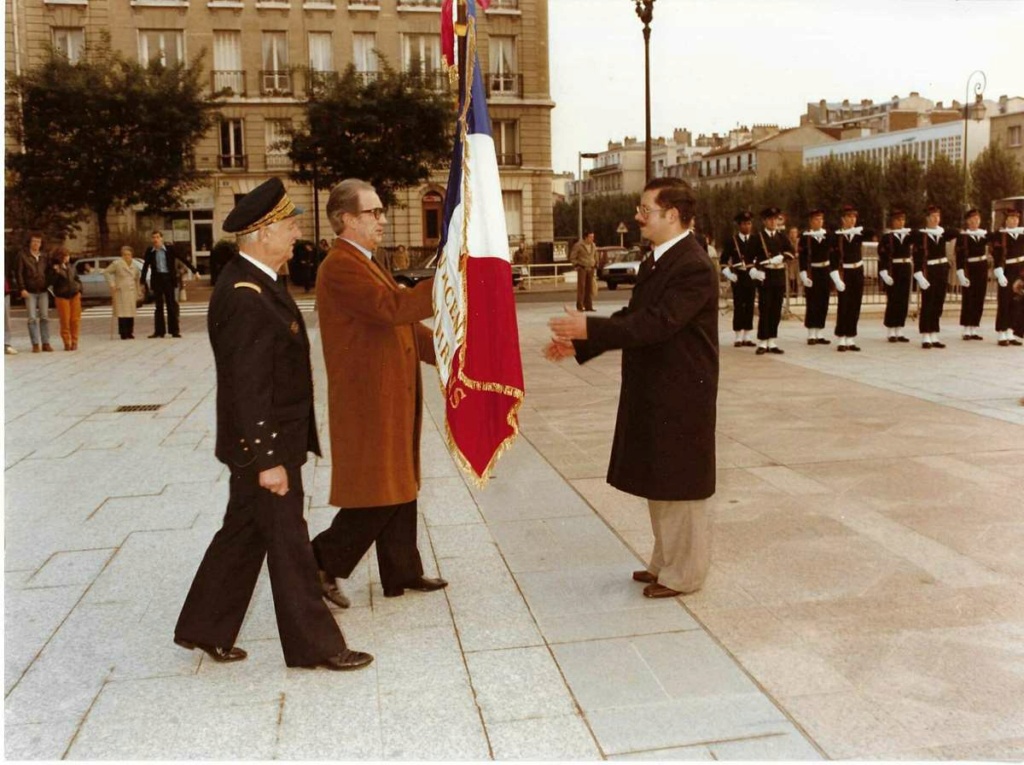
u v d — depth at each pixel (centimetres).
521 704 342
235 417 353
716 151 9638
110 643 398
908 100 9556
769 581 455
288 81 3903
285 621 367
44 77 3077
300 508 373
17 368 1282
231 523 374
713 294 421
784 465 671
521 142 4125
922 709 334
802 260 1377
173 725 331
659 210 423
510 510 583
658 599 438
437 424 859
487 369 415
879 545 502
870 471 651
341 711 339
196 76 3288
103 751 313
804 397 945
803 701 340
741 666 369
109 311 2472
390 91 3297
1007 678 356
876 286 2048
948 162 5184
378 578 476
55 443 783
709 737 317
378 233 416
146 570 482
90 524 558
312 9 3897
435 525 555
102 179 3111
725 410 882
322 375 1157
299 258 3378
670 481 424
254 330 350
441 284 414
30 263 1464
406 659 381
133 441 789
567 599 441
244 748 314
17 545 521
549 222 4209
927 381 1030
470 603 439
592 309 2156
